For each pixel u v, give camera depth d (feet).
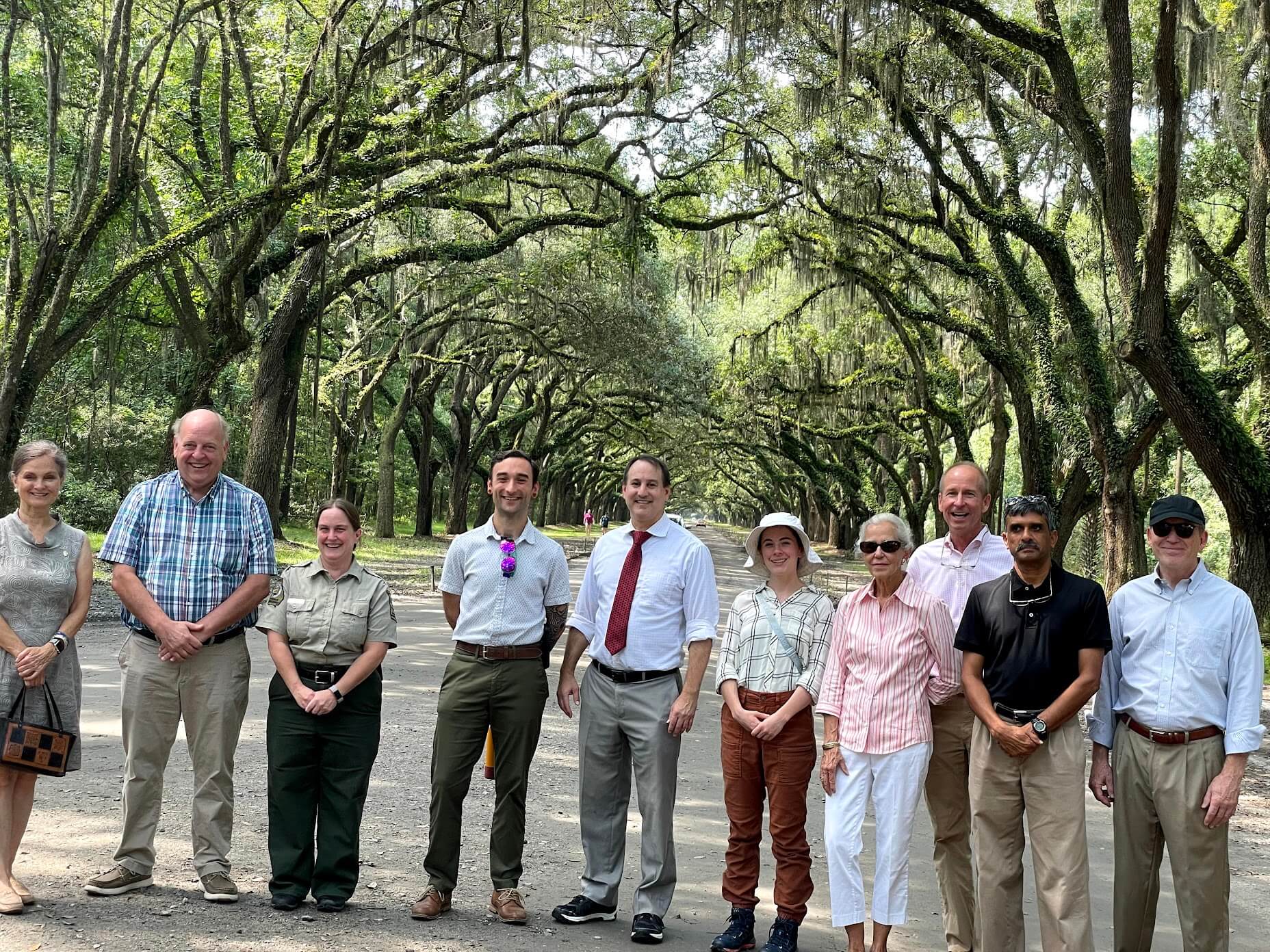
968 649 16.52
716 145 80.64
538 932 17.61
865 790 17.13
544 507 229.66
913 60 62.23
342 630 18.19
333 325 136.05
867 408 122.21
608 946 17.22
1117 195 43.60
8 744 16.70
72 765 17.76
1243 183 63.87
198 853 18.02
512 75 60.44
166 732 18.15
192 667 18.07
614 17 61.00
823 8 47.03
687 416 147.43
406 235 93.81
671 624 18.72
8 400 57.77
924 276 91.61
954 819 17.83
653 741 18.22
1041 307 69.05
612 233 83.15
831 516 222.48
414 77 67.51
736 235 88.17
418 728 32.91
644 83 62.64
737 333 124.26
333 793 18.17
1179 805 15.72
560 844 22.68
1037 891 15.96
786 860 17.49
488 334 128.88
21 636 17.51
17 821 17.40
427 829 22.94
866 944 18.03
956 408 109.19
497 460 19.10
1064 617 15.81
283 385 77.92
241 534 18.49
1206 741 15.72
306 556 88.58
